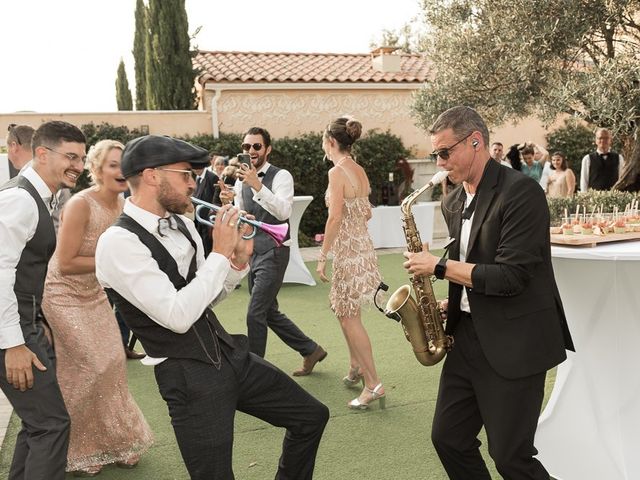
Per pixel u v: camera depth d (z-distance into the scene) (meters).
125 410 3.37
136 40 22.80
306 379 4.81
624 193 7.74
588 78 6.96
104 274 2.10
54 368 2.94
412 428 3.84
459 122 2.30
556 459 3.12
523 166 10.82
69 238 3.09
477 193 2.36
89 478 3.34
